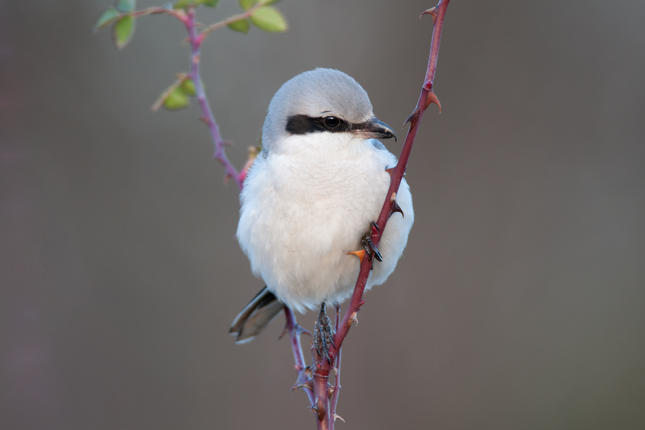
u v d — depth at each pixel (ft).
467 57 43.42
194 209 42.01
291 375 37.91
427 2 43.91
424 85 16.26
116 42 20.38
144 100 43.21
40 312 38.27
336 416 18.31
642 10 43.62
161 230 41.45
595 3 43.88
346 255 22.15
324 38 44.42
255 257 23.15
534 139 43.19
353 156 21.57
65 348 37.88
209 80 43.47
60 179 41.50
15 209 39.75
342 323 18.38
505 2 43.68
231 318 39.70
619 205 42.50
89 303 39.29
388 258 22.81
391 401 38.01
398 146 42.57
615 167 43.19
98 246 40.60
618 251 41.60
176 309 39.86
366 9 44.62
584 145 43.27
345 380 38.34
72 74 42.86
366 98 21.98
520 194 42.29
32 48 42.52
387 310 39.75
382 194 21.63
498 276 40.81
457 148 42.80
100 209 41.47
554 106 43.47
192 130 42.78
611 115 43.47
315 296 23.72
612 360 39.40
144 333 39.19
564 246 41.63
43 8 42.91
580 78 43.60
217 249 41.22
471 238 41.39
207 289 40.37
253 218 22.39
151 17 43.52
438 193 42.09
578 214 42.32
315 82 21.86
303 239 21.77
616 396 38.93
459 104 43.21
